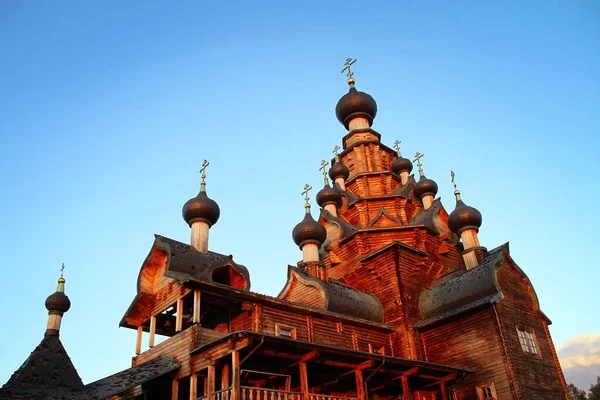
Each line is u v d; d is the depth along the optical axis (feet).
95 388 74.18
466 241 115.65
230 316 87.10
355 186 140.97
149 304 88.48
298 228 117.70
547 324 104.37
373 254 110.93
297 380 83.15
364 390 75.10
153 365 76.33
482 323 94.84
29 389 74.23
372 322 98.63
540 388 91.61
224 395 64.80
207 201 103.86
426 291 109.09
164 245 85.76
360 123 154.61
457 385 94.17
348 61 165.78
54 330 91.66
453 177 124.67
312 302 100.94
